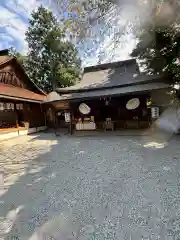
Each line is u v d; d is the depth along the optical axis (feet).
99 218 8.77
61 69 84.28
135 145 23.88
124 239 7.28
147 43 32.53
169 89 30.89
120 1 16.71
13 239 7.66
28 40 86.94
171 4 15.92
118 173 14.58
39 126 48.65
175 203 9.64
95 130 39.37
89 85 45.96
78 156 20.51
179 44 28.89
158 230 7.68
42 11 74.79
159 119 32.94
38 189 12.43
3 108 37.09
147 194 10.83
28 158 20.89
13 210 9.90
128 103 36.88
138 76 42.60
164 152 19.47
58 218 8.96
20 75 50.67
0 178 14.90
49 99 44.57
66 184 13.03
